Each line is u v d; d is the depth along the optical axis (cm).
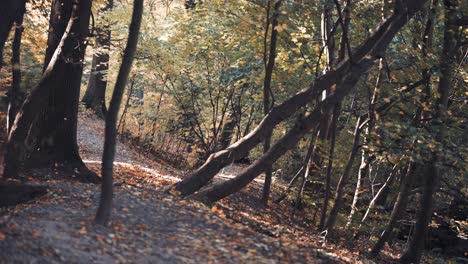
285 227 1662
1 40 1146
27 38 2020
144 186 1528
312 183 2267
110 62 2653
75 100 1602
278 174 3011
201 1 2089
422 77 1792
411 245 1858
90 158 2389
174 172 2500
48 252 841
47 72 1438
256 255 1040
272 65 1705
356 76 1469
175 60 2192
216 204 1609
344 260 1429
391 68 1889
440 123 1572
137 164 2402
